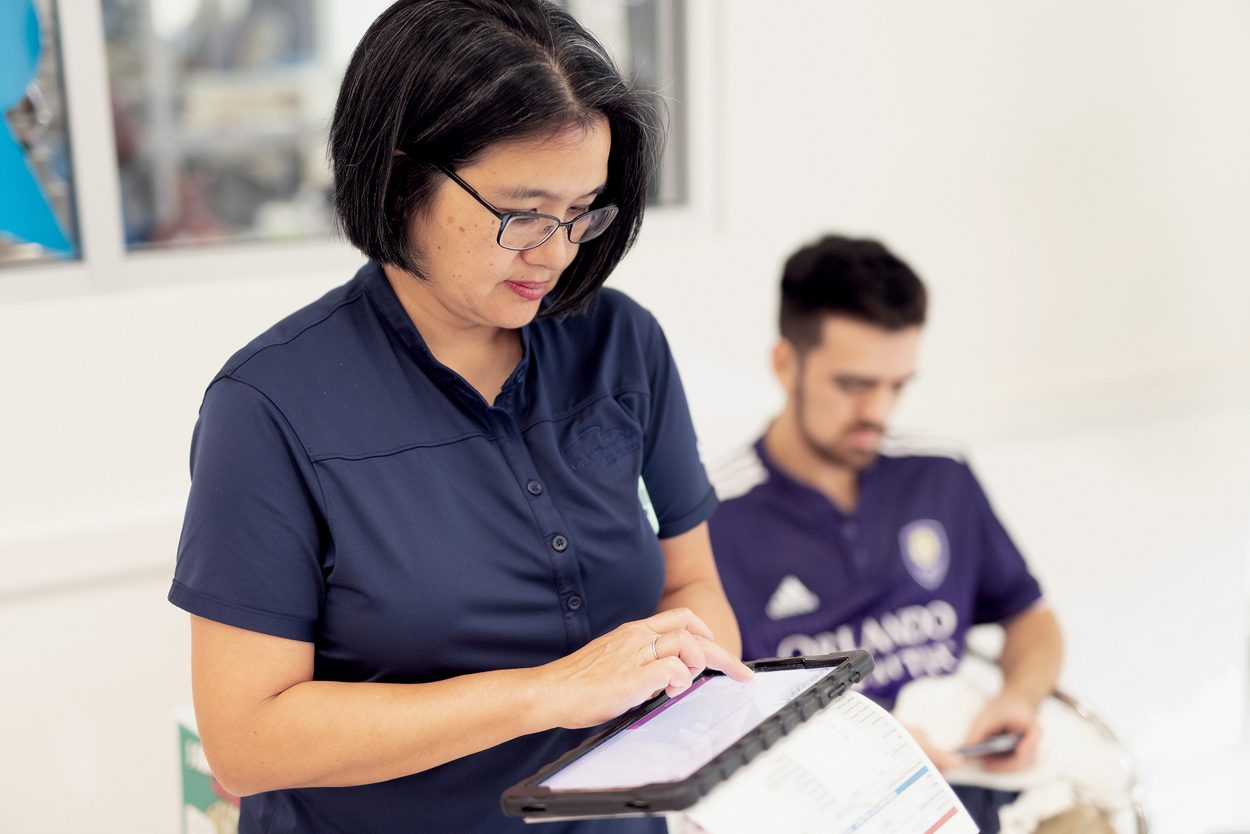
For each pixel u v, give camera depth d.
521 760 1.12
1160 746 2.90
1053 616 2.03
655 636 1.03
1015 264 2.55
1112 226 2.65
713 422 2.22
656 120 1.06
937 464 2.01
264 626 0.99
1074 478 2.69
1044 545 2.68
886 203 2.40
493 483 1.09
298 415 1.01
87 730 1.77
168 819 1.85
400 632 1.04
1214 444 2.85
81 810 1.78
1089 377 2.65
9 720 1.72
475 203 0.97
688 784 0.89
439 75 0.94
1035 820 1.67
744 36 2.21
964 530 2.01
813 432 1.90
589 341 1.19
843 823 0.99
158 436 1.80
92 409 1.75
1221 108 2.73
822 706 1.04
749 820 0.94
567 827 1.18
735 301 2.27
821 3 2.27
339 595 1.04
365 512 1.02
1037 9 2.48
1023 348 2.60
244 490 0.99
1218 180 2.76
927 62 2.39
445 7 0.96
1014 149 2.51
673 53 2.23
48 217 1.74
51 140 1.78
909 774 1.06
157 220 3.35
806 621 1.88
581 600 1.12
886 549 1.94
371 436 1.04
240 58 3.47
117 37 3.24
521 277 1.02
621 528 1.14
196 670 1.02
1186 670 2.90
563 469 1.12
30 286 1.76
